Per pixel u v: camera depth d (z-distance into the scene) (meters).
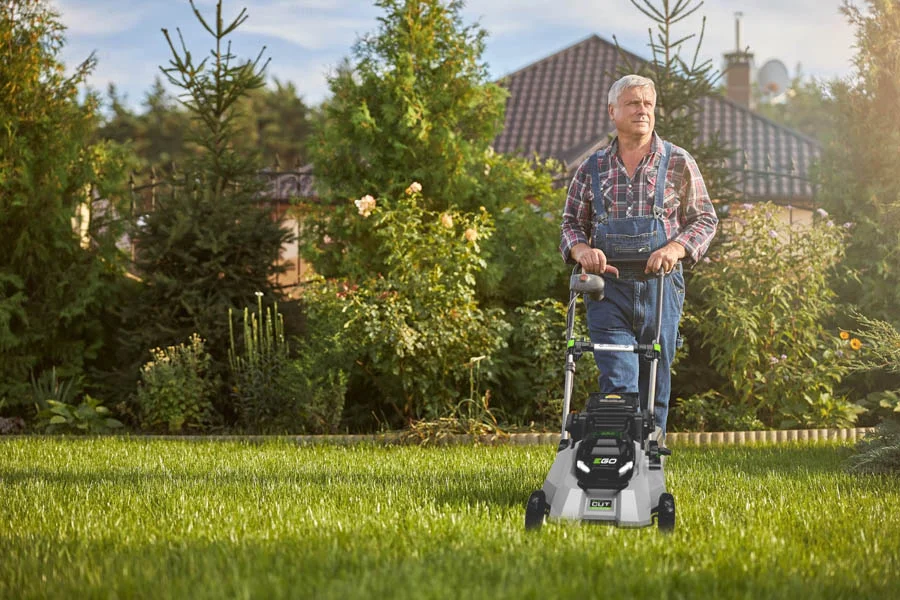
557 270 10.29
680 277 5.21
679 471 6.36
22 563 3.56
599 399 4.32
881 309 10.15
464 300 9.30
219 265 10.09
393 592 3.03
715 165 10.26
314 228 10.77
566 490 4.00
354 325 9.25
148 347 10.04
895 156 10.09
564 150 23.36
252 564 3.42
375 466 6.73
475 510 4.61
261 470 6.49
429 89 10.64
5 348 10.18
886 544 3.92
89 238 10.96
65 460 7.21
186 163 10.62
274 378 9.70
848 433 9.40
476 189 10.68
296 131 45.56
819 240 9.47
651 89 5.15
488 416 9.52
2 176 10.20
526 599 2.96
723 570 3.40
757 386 9.50
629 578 3.21
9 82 10.40
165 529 4.24
